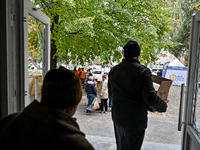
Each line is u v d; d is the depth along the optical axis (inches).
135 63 80.2
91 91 279.4
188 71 92.0
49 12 228.1
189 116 91.5
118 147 87.0
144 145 145.6
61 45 247.0
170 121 250.8
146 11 266.8
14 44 72.1
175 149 139.8
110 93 92.0
